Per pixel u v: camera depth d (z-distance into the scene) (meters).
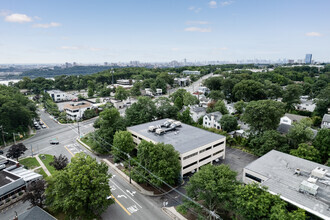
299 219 25.66
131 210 39.81
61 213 38.34
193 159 50.84
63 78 197.00
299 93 101.75
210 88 149.50
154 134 60.38
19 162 59.19
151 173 43.06
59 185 34.44
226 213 37.16
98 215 38.16
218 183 33.00
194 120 90.44
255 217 29.39
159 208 40.50
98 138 64.31
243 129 76.81
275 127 64.94
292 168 42.28
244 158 59.47
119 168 55.88
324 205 30.94
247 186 31.52
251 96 116.00
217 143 56.56
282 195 33.56
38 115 101.88
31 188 37.56
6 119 76.12
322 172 38.09
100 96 159.88
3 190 42.34
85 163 37.59
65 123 98.50
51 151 67.00
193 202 34.84
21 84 174.88
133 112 75.69
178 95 121.38
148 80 186.12
